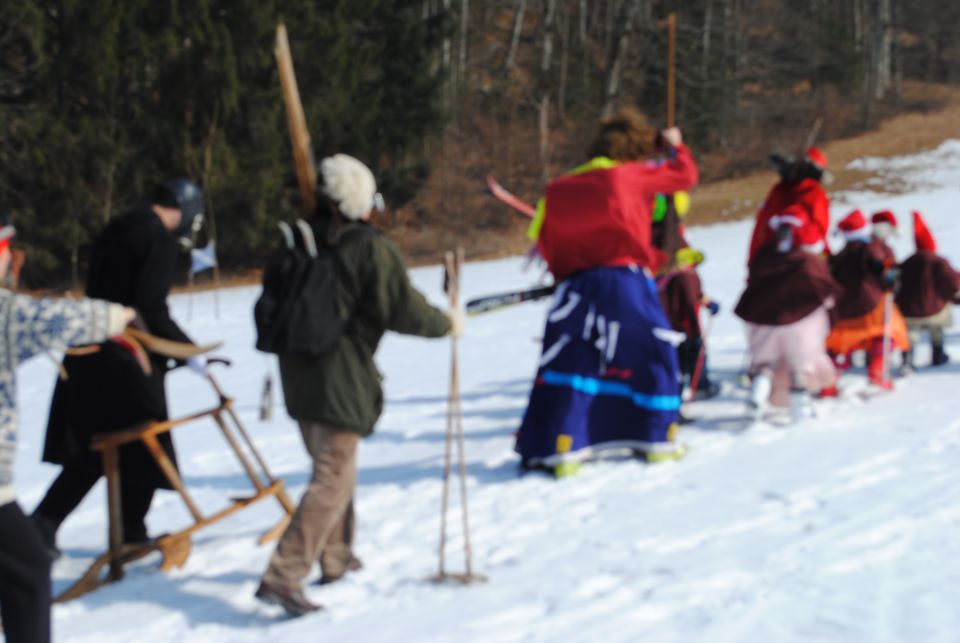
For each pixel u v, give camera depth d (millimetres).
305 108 33375
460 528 4996
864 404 7117
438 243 35719
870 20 54594
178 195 4691
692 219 36188
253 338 16875
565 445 5758
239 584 4441
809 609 3658
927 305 8047
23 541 3201
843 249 7551
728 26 42969
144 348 4102
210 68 31203
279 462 7137
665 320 5957
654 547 4496
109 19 30312
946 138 44594
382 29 36000
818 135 46094
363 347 4023
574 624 3670
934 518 4594
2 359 3156
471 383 10102
